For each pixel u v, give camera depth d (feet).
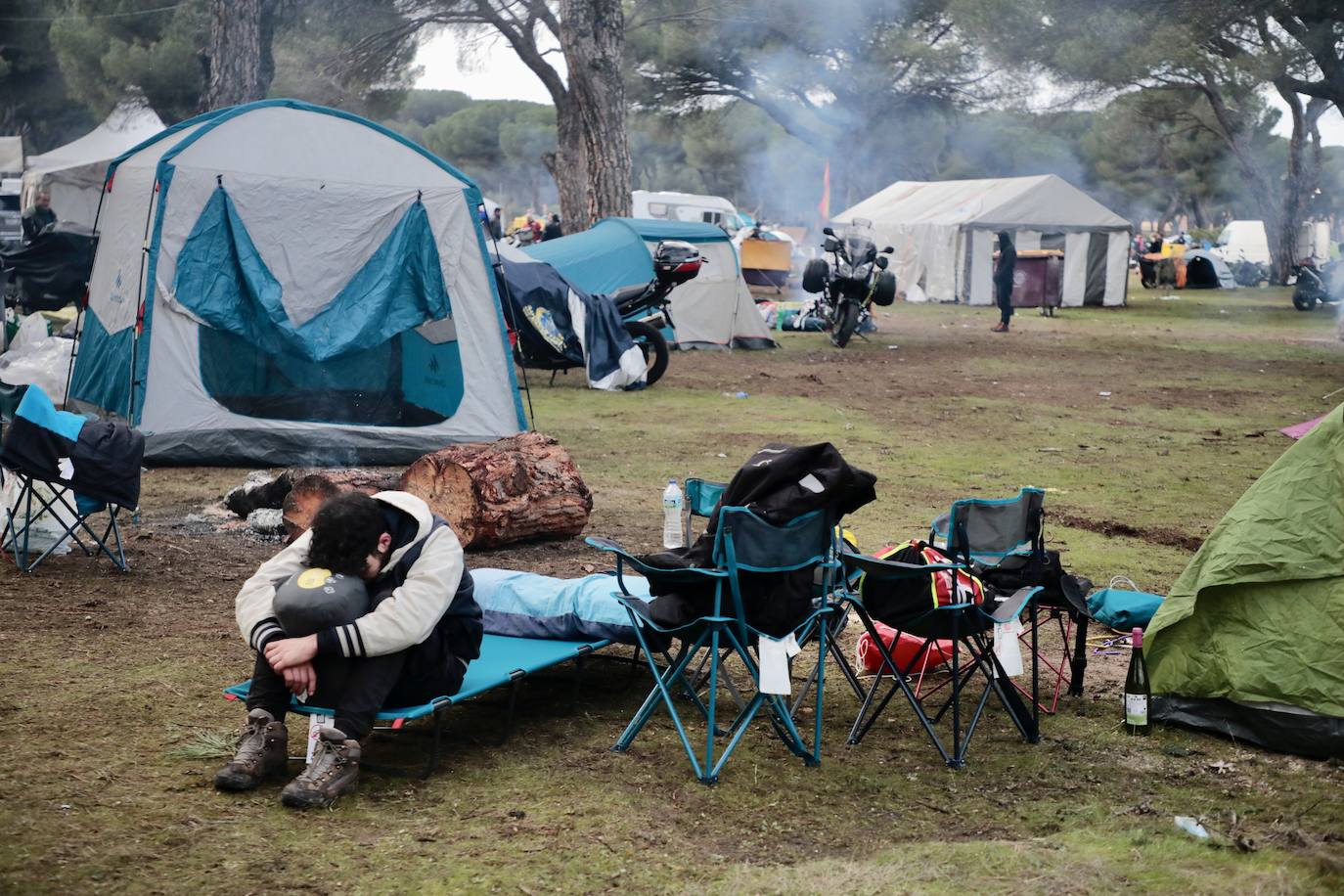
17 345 44.34
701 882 11.79
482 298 35.81
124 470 22.47
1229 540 16.34
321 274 34.24
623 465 35.09
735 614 14.57
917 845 12.69
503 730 16.11
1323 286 104.73
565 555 25.09
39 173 82.02
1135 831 13.09
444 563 14.02
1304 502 15.97
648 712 15.52
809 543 14.65
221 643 19.11
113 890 11.26
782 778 14.66
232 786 13.58
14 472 22.58
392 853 12.28
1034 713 16.15
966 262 109.70
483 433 35.55
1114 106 139.85
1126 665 19.27
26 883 11.28
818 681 15.21
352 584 13.84
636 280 57.21
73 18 115.14
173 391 33.24
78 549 24.32
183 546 25.08
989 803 14.05
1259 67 98.17
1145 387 56.13
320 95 97.96
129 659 18.16
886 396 51.19
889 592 15.75
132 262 33.81
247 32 65.00
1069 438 41.78
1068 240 109.09
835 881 11.73
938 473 34.68
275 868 11.86
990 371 61.21
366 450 34.24
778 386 53.21
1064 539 27.27
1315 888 11.60
